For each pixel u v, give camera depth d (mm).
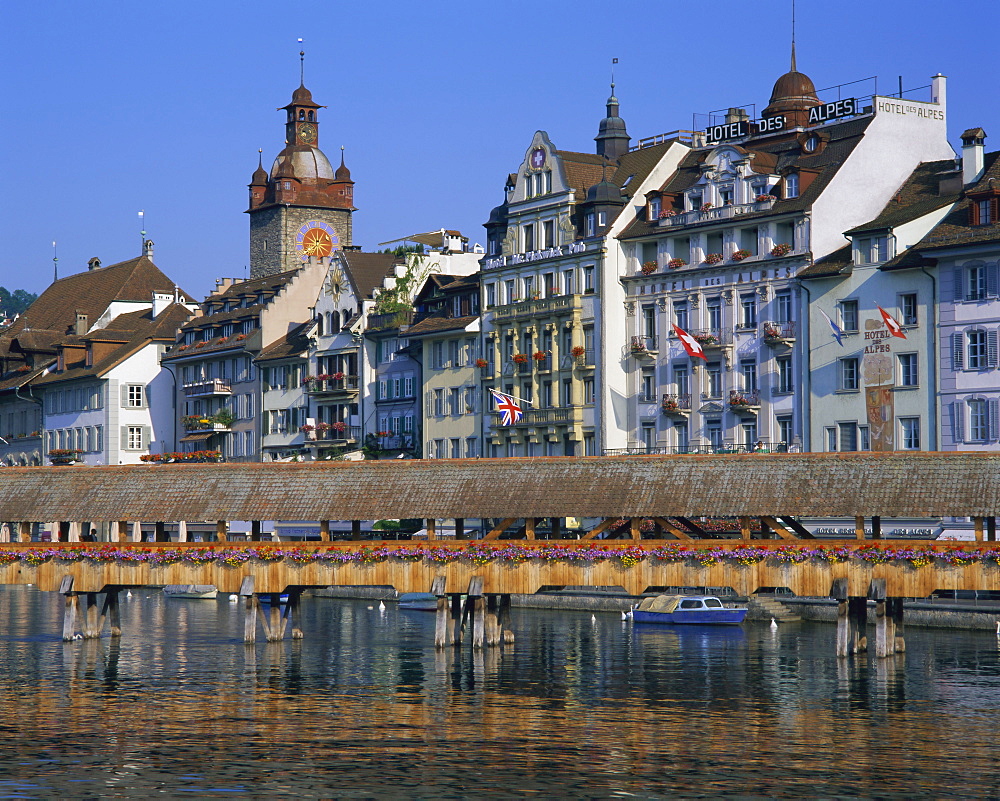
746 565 58781
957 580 56469
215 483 66250
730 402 85312
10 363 146500
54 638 75375
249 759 46156
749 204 86188
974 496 55938
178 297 142500
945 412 76625
